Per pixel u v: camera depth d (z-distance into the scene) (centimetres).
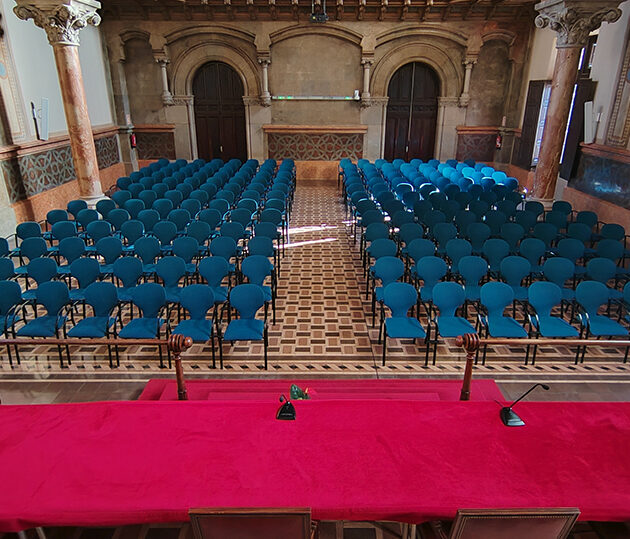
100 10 1446
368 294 774
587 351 613
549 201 1107
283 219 956
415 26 1487
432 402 376
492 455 320
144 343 409
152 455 319
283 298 759
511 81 1542
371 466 309
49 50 1162
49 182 1154
